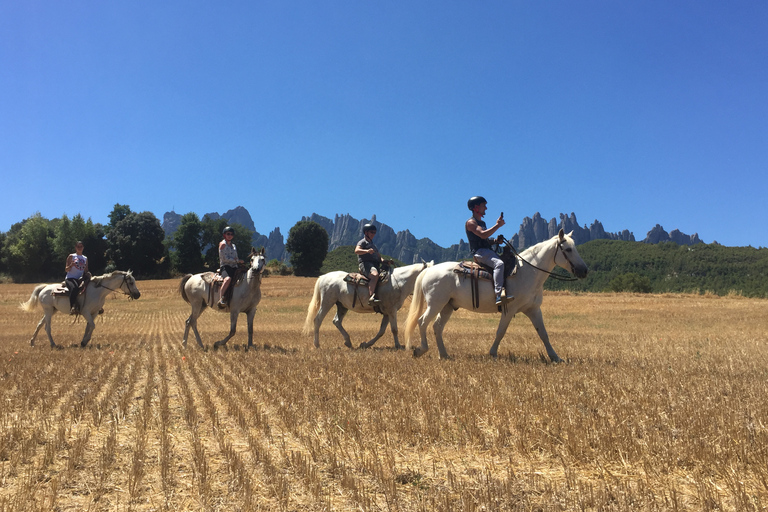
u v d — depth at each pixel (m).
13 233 119.94
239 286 13.88
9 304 44.91
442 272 10.64
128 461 4.39
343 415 5.64
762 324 22.59
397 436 4.90
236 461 4.07
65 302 15.59
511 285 10.03
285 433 5.21
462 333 18.56
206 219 117.88
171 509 3.40
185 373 9.25
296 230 110.62
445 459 4.30
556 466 4.08
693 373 7.93
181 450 4.68
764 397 6.02
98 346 15.23
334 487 3.72
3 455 4.50
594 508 3.21
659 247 132.12
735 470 3.72
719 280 107.88
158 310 40.91
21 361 10.98
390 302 13.12
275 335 19.19
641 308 33.88
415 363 9.39
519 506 3.24
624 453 4.16
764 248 124.00
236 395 6.88
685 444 4.25
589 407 5.62
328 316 31.28
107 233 104.75
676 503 3.13
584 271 9.55
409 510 3.27
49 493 3.68
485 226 10.62
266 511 3.31
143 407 6.35
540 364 9.07
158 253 105.12
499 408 5.62
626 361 9.62
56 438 4.95
